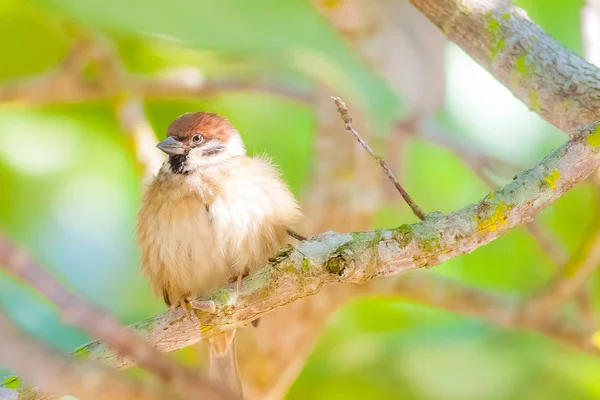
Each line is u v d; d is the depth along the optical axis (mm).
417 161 12836
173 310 6578
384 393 11594
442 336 11789
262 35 9898
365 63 11523
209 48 9883
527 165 11234
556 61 6863
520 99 7066
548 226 12164
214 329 6547
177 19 9359
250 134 12469
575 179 5977
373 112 11867
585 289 10797
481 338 11758
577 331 10180
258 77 11977
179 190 8195
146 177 9336
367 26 11203
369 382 11656
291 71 12852
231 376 8383
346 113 6117
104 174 11758
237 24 9656
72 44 11406
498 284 12578
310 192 11320
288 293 6367
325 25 11289
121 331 3992
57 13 9430
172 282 8312
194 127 8680
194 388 4102
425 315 12070
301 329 10547
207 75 12164
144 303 11664
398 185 6156
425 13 7133
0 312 3566
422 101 11758
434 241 6070
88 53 10703
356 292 10469
